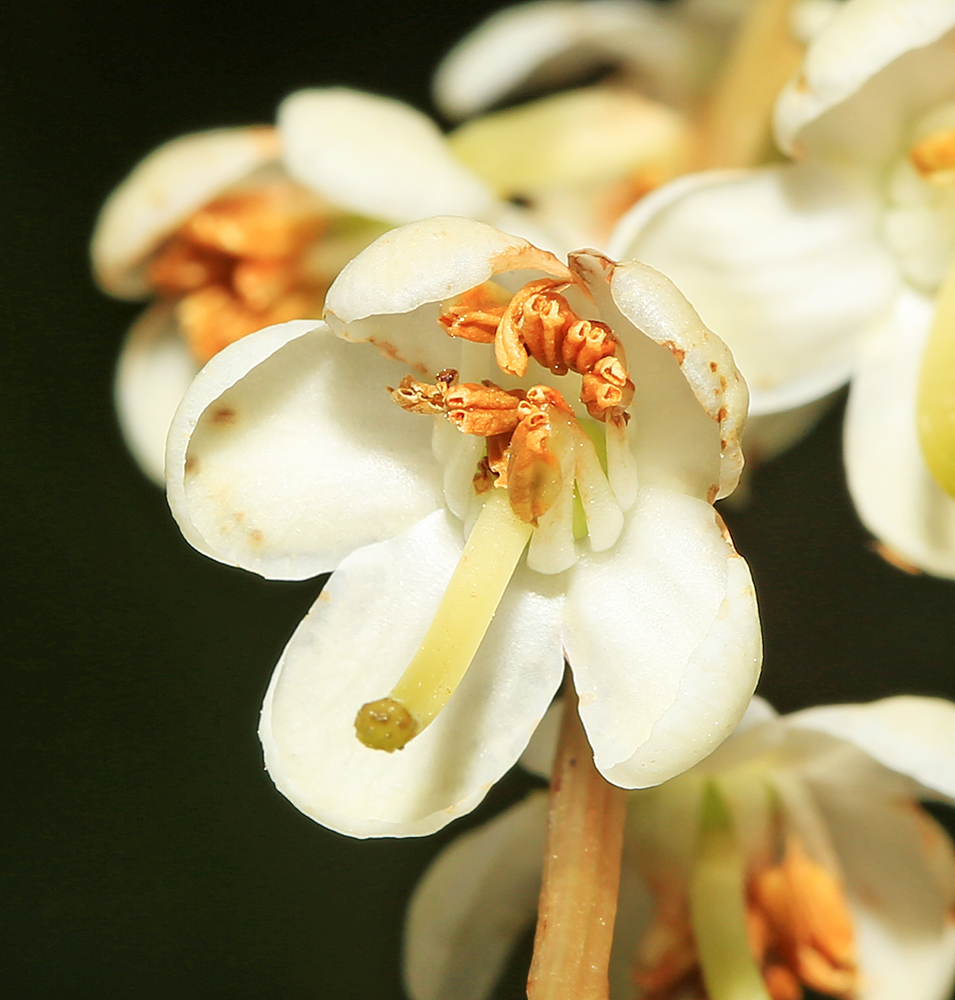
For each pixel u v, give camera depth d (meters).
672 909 0.12
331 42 0.18
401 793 0.11
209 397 0.11
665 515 0.11
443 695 0.11
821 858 0.12
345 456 0.11
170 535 0.17
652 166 0.13
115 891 0.17
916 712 0.11
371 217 0.13
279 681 0.11
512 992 0.13
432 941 0.12
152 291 0.13
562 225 0.13
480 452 0.11
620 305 0.11
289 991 0.17
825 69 0.12
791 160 0.12
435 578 0.11
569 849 0.11
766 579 0.16
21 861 0.17
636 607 0.11
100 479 0.18
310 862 0.17
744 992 0.12
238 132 0.13
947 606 0.17
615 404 0.11
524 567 0.11
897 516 0.12
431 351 0.11
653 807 0.12
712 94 0.13
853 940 0.12
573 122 0.13
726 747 0.12
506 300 0.11
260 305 0.13
